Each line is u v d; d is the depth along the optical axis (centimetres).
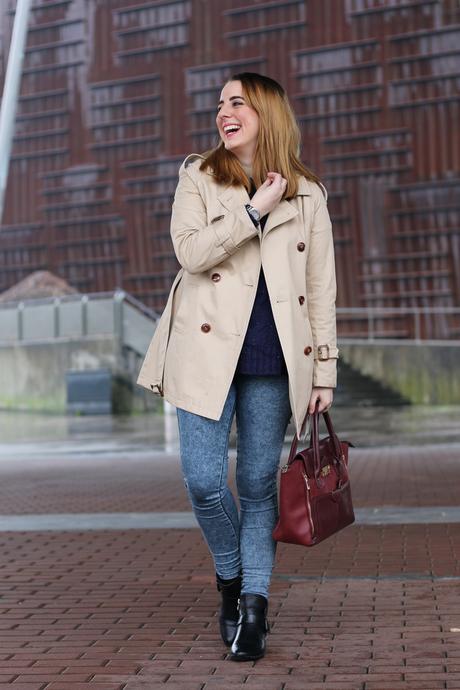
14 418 2761
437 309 3588
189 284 411
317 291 421
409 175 3875
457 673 376
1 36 4497
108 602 521
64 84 4425
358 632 443
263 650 404
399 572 579
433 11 3838
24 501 1002
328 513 402
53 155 4441
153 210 4281
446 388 3114
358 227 3928
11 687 373
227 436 410
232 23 4153
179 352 407
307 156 3991
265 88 413
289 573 586
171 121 4259
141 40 4300
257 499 420
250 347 403
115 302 2908
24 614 498
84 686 372
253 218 395
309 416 424
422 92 3859
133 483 1157
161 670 391
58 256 4425
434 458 1391
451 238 3822
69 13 4412
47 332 3030
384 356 3078
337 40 3969
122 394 2877
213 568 609
